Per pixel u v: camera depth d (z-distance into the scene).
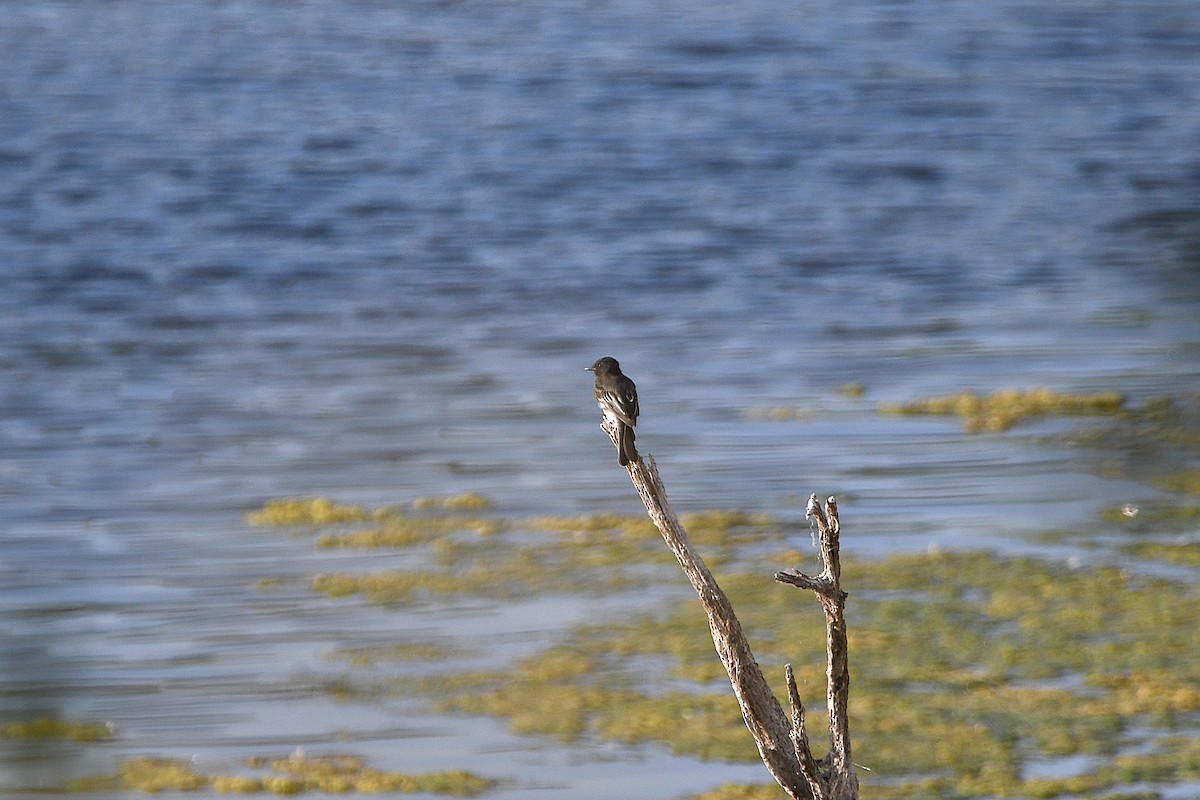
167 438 21.61
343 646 14.70
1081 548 16.70
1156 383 23.44
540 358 26.08
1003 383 23.95
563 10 78.94
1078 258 34.06
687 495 18.72
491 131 50.25
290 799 12.01
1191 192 41.38
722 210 39.34
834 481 19.12
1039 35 72.25
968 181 43.22
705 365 25.44
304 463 20.39
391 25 73.75
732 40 69.81
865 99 56.53
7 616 15.41
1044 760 12.23
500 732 13.01
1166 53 67.00
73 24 72.56
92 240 35.47
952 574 16.05
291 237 36.25
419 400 23.44
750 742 12.79
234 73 60.34
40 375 25.09
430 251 34.94
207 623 15.24
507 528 17.80
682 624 15.05
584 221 38.12
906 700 13.29
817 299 30.48
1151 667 13.78
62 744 12.86
